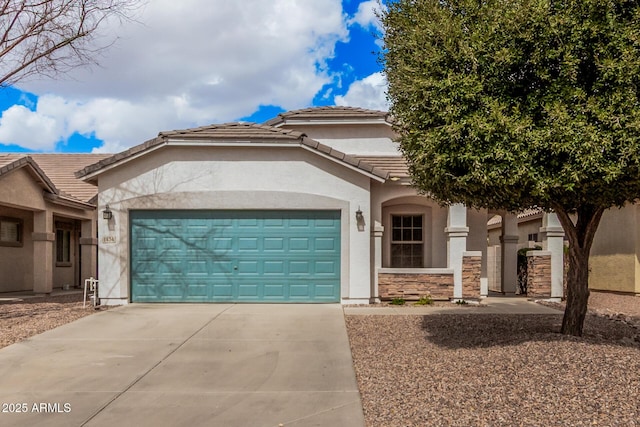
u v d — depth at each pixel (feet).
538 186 19.99
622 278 55.52
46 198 51.57
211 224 41.68
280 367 23.67
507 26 20.61
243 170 41.57
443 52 21.59
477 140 20.47
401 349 26.09
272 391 20.43
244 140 40.78
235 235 41.60
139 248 41.55
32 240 53.31
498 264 58.18
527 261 49.60
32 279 58.85
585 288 27.20
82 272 58.95
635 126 18.43
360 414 17.84
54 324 33.12
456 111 20.99
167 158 41.50
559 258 46.57
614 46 19.75
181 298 41.29
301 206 41.47
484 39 21.09
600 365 20.44
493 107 20.34
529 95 21.01
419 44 22.43
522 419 16.15
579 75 20.92
